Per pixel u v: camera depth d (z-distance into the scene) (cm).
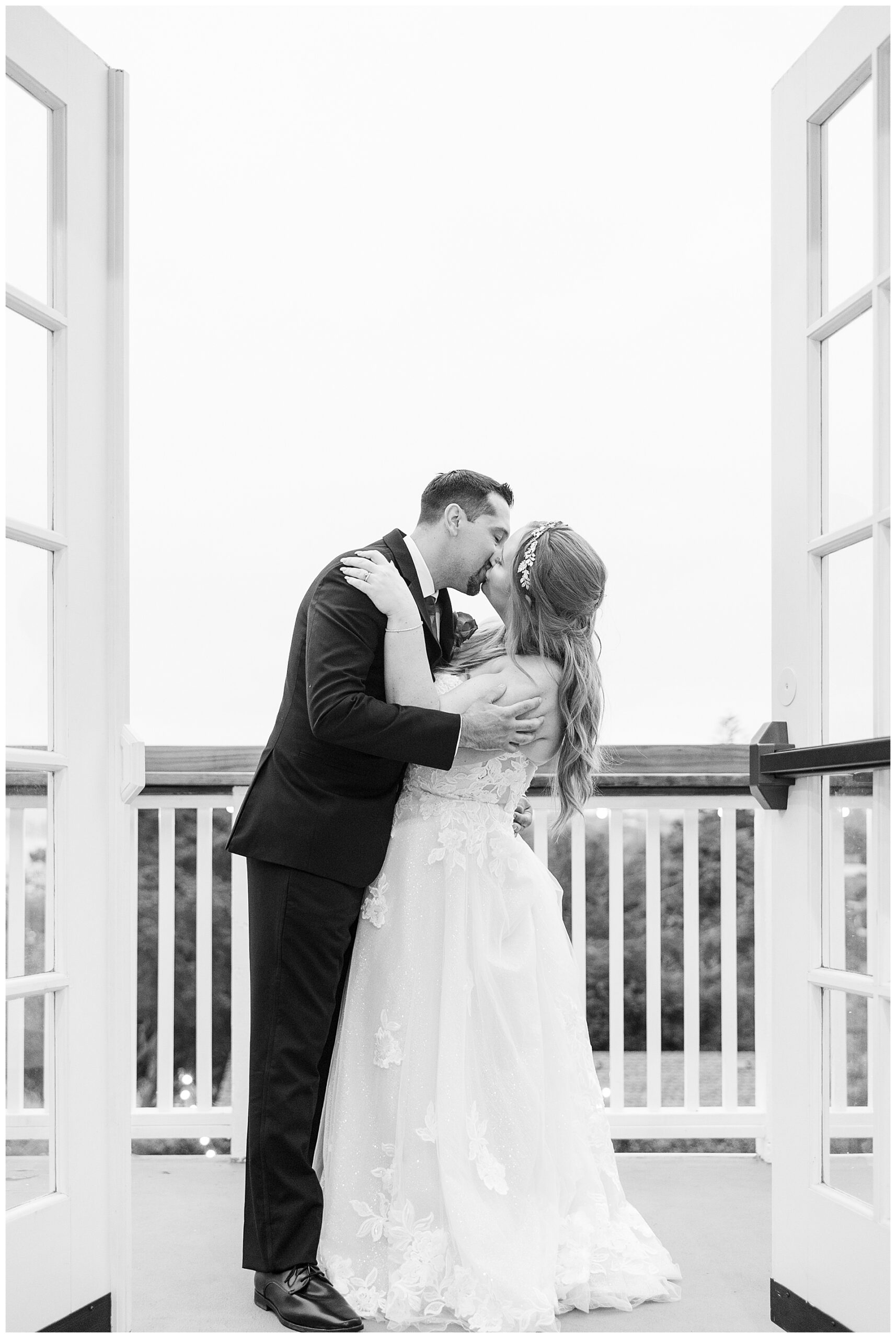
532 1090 211
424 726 196
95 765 195
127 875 200
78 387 194
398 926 214
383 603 202
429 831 218
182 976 390
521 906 223
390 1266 201
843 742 185
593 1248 212
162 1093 309
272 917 203
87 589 195
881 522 180
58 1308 179
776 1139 205
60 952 185
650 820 313
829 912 194
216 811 393
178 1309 206
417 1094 207
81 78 196
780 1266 202
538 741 224
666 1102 379
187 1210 265
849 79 191
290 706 212
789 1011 203
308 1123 201
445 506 225
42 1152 180
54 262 192
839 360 197
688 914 313
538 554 224
